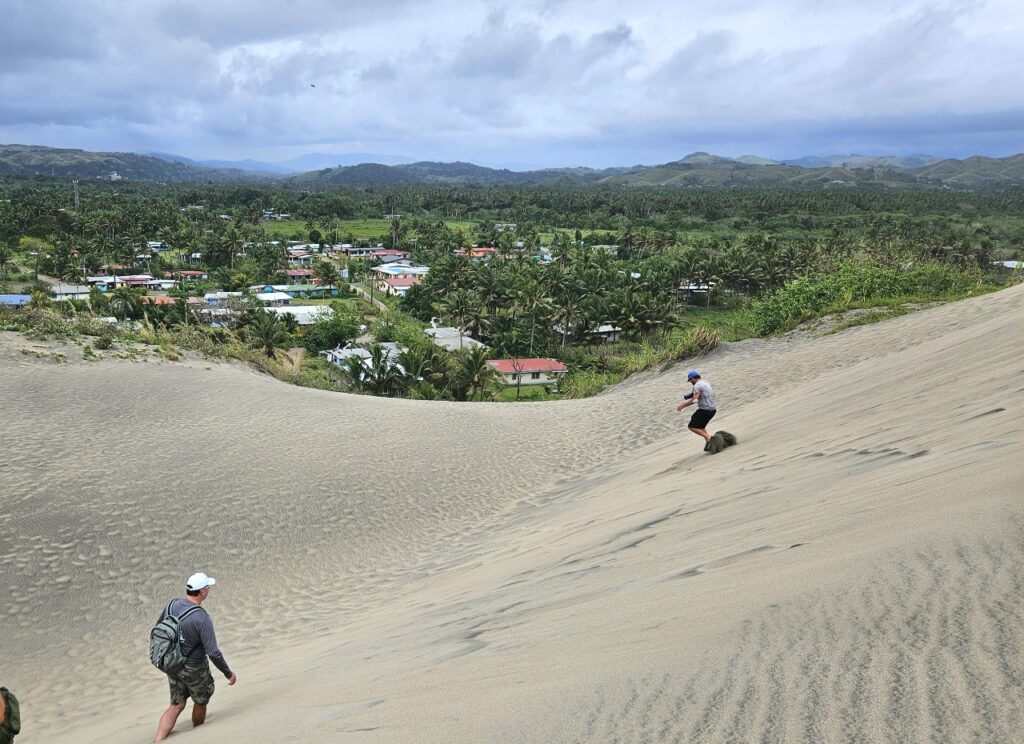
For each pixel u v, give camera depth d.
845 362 17.73
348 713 4.14
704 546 5.69
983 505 3.92
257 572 11.54
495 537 11.92
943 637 2.67
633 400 21.50
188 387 21.16
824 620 3.16
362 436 18.05
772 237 122.31
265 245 135.88
